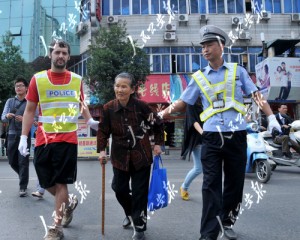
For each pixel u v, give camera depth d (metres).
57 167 3.52
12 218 4.34
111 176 8.14
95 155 14.64
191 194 5.83
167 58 20.95
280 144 8.60
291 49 18.83
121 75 3.54
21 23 22.33
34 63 20.42
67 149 3.52
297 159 8.02
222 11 21.58
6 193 6.01
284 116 8.72
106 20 21.02
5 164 12.62
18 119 5.67
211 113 3.35
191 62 21.02
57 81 3.61
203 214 3.22
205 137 3.37
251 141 7.38
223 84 3.36
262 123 8.97
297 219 4.27
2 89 16.70
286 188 6.50
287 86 17.70
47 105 3.57
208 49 3.35
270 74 17.72
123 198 3.68
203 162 3.36
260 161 7.29
